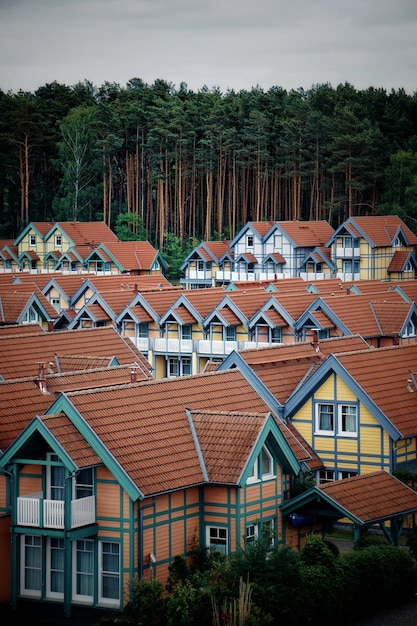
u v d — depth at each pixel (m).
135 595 63.47
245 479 68.25
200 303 141.25
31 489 67.88
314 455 84.31
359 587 65.88
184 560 66.31
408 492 75.94
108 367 85.94
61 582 67.31
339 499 71.69
